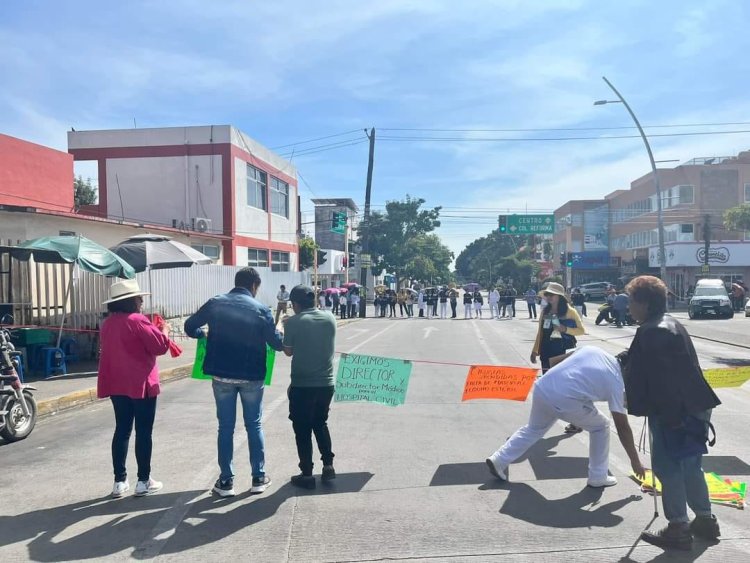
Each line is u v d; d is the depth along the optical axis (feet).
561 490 18.53
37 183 61.98
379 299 122.83
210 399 34.53
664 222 186.91
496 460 19.30
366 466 21.20
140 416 18.38
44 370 39.91
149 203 96.12
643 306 14.92
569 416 18.25
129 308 18.63
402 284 211.00
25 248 38.55
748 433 25.39
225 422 18.26
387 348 60.49
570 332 25.89
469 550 14.49
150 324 18.48
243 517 16.67
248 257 103.09
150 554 14.52
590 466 18.78
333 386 19.31
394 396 22.81
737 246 167.32
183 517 16.74
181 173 95.45
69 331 46.65
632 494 18.12
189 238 81.92
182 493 18.66
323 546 14.80
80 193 147.23
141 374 18.24
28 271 43.75
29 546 15.03
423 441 24.58
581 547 14.60
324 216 227.81
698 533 14.90
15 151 59.21
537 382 18.90
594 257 237.45
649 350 14.35
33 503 18.02
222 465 18.20
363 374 22.77
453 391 36.14
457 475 20.11
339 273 199.82
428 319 113.29
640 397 14.55
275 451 23.25
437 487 18.94
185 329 18.69
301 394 18.84
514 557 14.10
